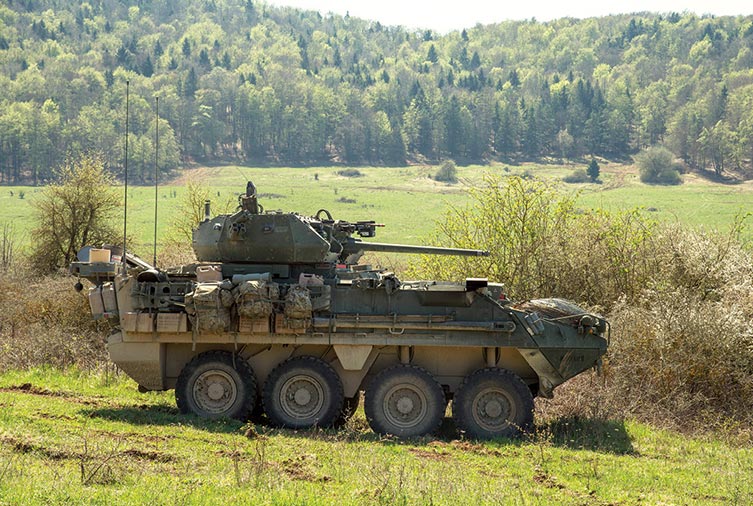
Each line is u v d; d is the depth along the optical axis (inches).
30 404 616.1
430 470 481.7
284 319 598.5
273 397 605.9
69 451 470.6
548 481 479.5
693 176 6806.1
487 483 462.9
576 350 605.9
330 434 580.1
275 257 635.5
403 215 3875.5
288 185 5728.3
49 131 6363.2
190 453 487.2
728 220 2628.0
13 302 1098.7
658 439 617.9
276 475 441.4
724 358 735.7
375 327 601.9
